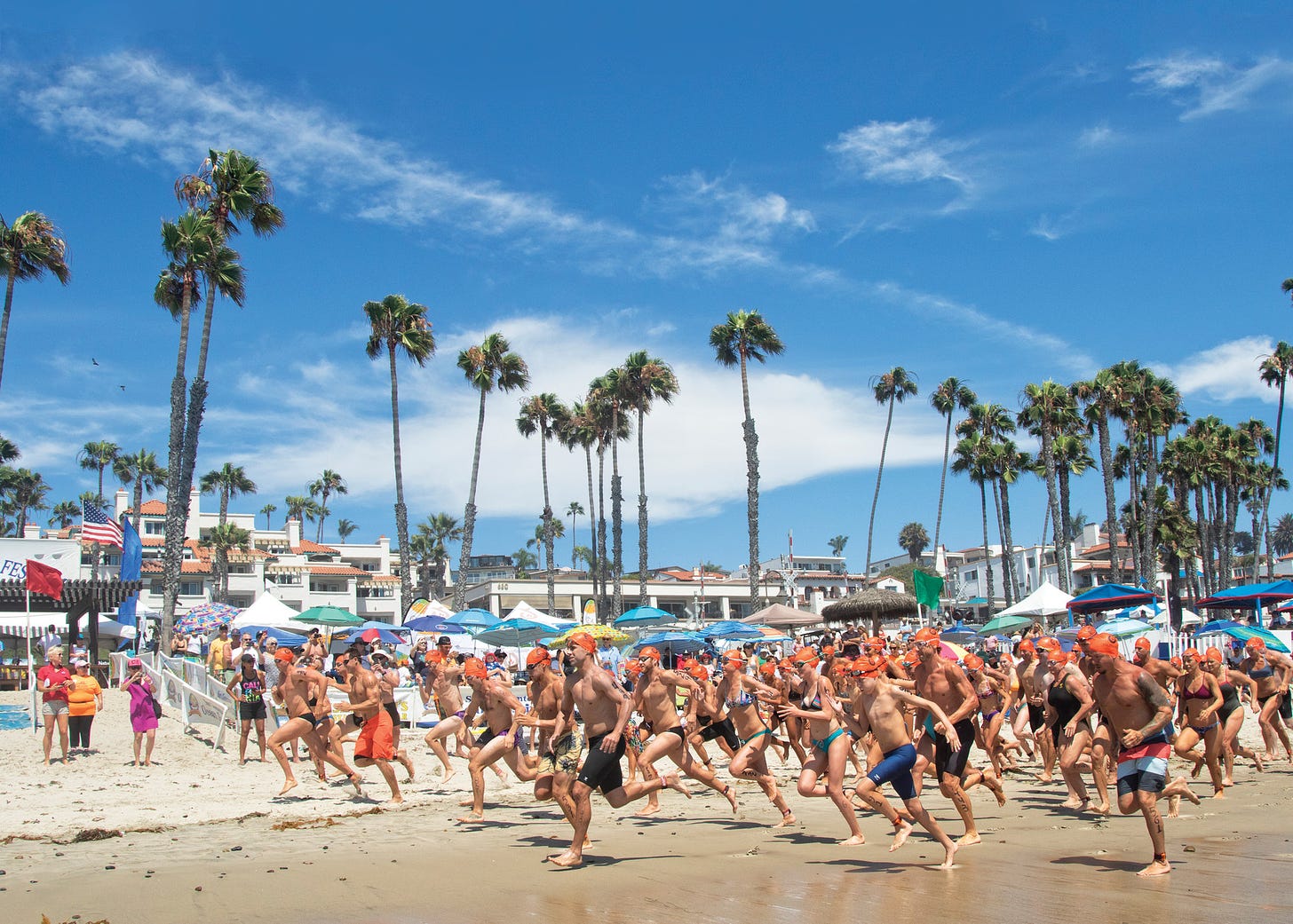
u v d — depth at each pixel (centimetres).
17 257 3108
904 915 635
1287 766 1429
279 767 1555
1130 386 5059
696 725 1154
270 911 704
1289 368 5716
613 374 5456
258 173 3200
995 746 1245
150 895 757
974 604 7944
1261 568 9700
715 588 6931
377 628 2870
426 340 4262
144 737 1767
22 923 679
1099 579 7775
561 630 2845
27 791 1338
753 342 4662
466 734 1453
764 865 828
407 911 695
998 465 6175
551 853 907
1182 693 1155
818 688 919
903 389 6144
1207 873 741
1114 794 1195
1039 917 618
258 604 2880
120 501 7406
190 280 3064
